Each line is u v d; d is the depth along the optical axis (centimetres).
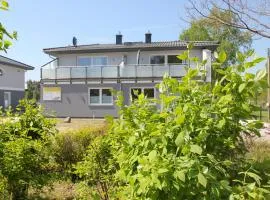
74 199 572
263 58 257
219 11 841
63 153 711
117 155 303
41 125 561
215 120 258
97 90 3127
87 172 532
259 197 223
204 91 273
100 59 3284
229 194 230
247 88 258
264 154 723
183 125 253
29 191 585
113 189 492
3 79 3691
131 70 3075
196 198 231
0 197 468
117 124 281
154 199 234
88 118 3088
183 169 228
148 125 258
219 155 262
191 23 920
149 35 3597
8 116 547
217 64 277
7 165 468
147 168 230
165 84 283
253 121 267
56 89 3170
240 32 870
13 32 269
